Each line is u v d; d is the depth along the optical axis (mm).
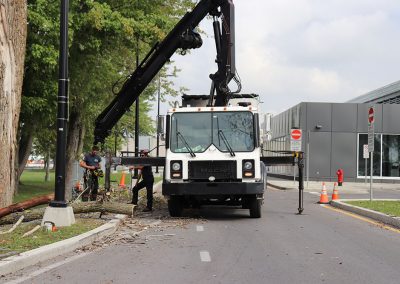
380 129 39219
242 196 14227
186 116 13961
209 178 13438
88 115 24500
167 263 8391
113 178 40469
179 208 14516
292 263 8414
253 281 7164
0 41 11680
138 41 20078
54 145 37594
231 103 17641
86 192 17812
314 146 38500
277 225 13164
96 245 10062
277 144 48281
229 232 11906
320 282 7125
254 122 13766
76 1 17172
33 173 75375
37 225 11266
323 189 20203
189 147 13680
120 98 17500
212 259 8734
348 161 38656
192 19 15945
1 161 11891
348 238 11070
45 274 7539
